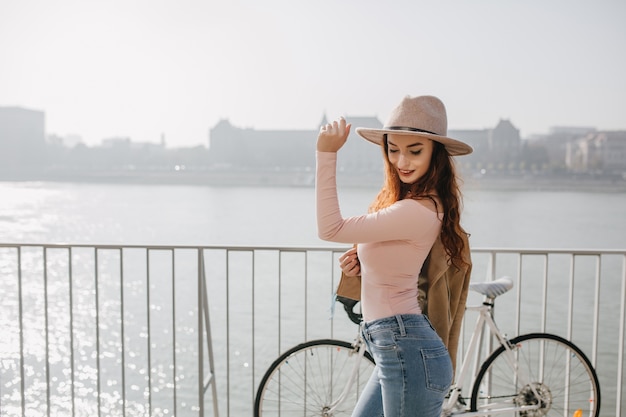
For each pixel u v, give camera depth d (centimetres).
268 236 5838
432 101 221
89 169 14950
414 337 217
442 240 221
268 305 2477
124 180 14538
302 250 358
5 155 14550
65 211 8244
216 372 1683
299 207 8912
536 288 2770
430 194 219
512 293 2647
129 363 1814
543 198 10244
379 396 237
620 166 12256
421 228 212
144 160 15112
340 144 214
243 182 14012
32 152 14725
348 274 255
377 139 237
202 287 369
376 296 221
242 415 1393
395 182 234
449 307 248
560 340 328
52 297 2855
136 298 2784
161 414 1416
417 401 215
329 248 357
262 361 1756
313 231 6209
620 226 6372
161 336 2138
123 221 7194
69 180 14850
